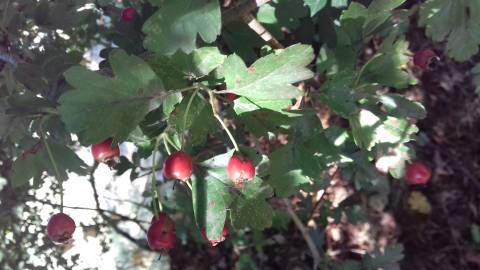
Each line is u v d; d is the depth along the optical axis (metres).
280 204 0.37
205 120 0.14
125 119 0.14
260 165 0.16
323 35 0.20
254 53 0.19
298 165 0.17
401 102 0.18
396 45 0.18
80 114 0.13
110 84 0.13
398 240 0.40
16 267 0.30
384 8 0.18
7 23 0.17
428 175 0.20
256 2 0.18
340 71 0.19
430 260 0.40
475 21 0.19
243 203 0.14
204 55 0.14
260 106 0.15
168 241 0.15
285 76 0.14
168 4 0.14
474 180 0.42
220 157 0.14
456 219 0.41
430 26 0.20
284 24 0.20
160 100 0.14
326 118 0.38
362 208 0.39
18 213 0.29
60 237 0.16
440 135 0.43
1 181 0.26
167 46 0.14
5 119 0.16
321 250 0.35
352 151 0.19
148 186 0.34
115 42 0.21
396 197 0.40
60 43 0.25
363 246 0.40
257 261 0.39
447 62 0.44
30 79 0.17
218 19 0.14
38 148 0.17
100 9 0.24
